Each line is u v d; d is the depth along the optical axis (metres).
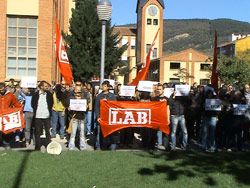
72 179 6.64
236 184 6.66
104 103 9.87
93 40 33.88
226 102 11.02
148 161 8.30
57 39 11.50
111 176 6.91
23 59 17.59
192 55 62.62
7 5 17.22
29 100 10.85
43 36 17.58
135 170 7.42
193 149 10.98
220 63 30.02
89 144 11.38
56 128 13.15
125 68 45.03
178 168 7.73
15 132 11.55
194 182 6.69
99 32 34.06
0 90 9.47
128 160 8.33
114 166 7.69
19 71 17.59
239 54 41.53
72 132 9.90
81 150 9.82
